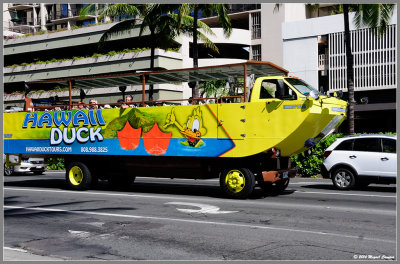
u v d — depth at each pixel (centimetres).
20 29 5994
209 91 1456
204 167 1248
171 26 2784
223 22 2388
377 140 1330
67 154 1465
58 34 4700
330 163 1395
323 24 3644
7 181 1805
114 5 2692
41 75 4731
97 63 4325
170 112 1268
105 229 815
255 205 1059
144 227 825
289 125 1103
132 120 1330
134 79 1420
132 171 1373
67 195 1291
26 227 841
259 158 1170
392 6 2095
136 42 4284
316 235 746
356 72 3481
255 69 1258
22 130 1533
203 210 995
